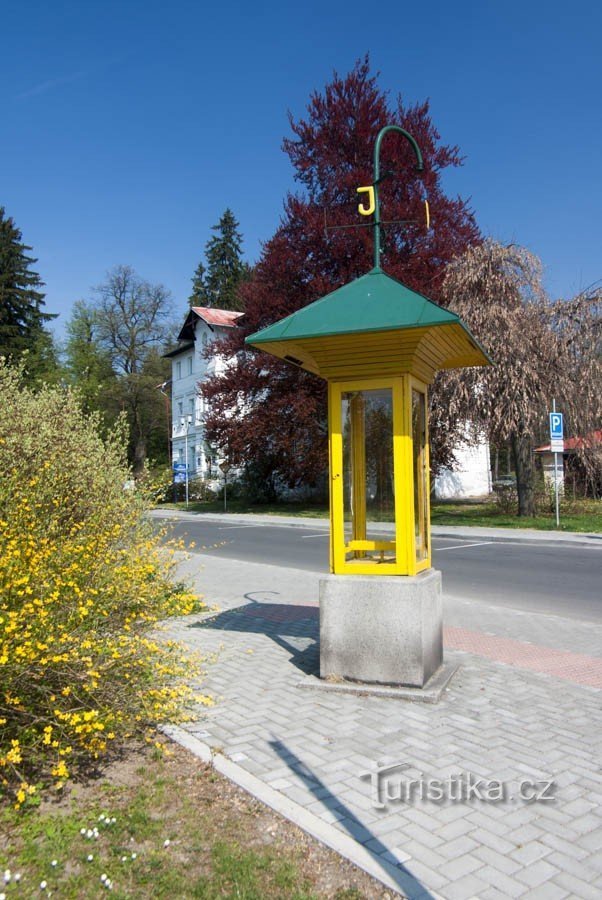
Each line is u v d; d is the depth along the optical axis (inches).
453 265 872.9
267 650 268.5
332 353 217.9
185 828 130.6
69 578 164.6
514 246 838.5
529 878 114.7
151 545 224.2
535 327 814.5
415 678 206.4
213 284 2652.6
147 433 2196.1
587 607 366.6
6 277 1886.1
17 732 150.3
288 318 214.2
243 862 118.6
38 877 114.9
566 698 205.9
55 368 1911.9
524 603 380.2
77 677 156.8
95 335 2204.7
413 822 132.6
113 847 123.5
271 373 1192.2
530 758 162.7
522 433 844.0
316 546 716.0
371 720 187.2
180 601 211.5
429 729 180.7
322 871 117.0
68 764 153.6
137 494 251.4
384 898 109.7
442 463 1151.6
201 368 1993.1
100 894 110.7
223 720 188.5
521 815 135.5
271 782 150.3
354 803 140.3
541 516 921.5
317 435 1176.2
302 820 132.3
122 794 144.6
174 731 178.1
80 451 214.5
